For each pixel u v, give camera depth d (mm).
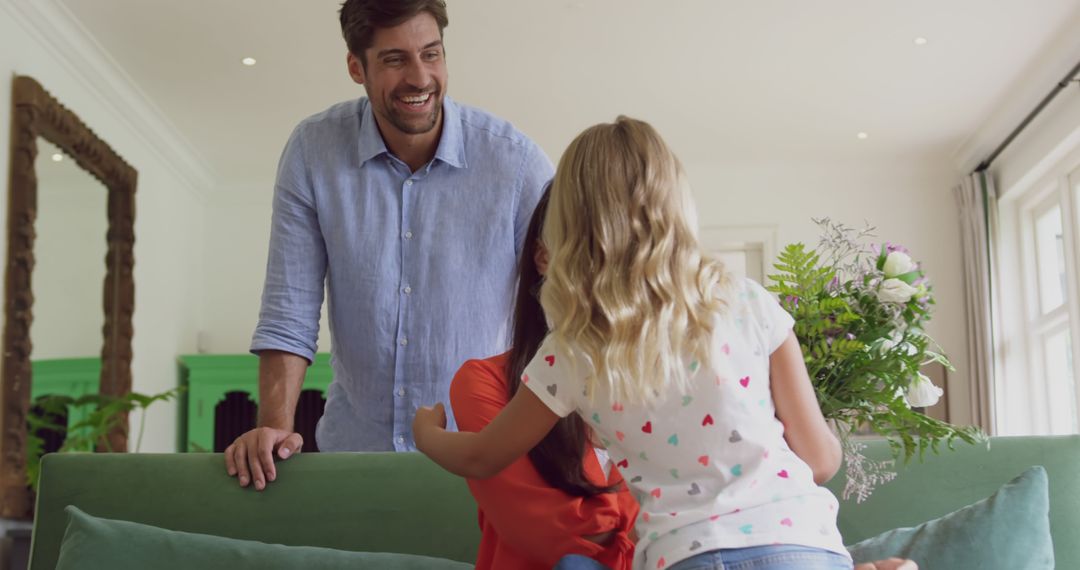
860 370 1872
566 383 1426
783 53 6234
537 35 5977
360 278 2332
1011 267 7516
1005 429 7355
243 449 2059
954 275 8086
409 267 2342
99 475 2037
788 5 5641
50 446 5379
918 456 2025
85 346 5844
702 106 7074
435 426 1566
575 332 1408
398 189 2363
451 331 2336
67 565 1849
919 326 1949
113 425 5871
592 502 1536
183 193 7781
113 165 6137
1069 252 6508
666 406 1381
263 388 2242
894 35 6000
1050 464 2023
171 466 2053
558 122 7340
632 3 5609
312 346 2311
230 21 5680
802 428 1454
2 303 4918
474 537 2006
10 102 5055
